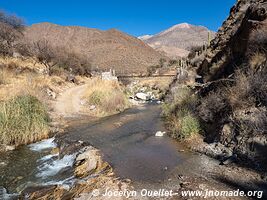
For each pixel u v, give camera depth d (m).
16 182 8.20
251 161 7.91
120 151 10.53
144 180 7.64
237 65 13.61
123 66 98.19
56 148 11.43
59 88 27.30
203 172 8.05
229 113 10.34
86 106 21.33
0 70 22.53
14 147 11.49
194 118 12.34
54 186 7.62
